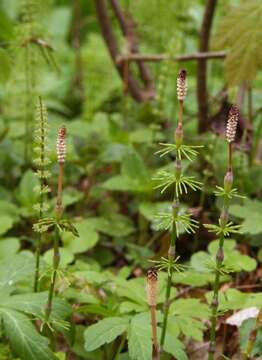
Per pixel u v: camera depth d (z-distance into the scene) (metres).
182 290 3.32
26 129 4.39
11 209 3.92
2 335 2.68
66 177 4.20
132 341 2.45
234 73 3.55
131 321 2.53
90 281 2.98
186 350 3.04
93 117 5.37
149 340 2.45
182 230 2.67
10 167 4.50
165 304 2.42
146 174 3.90
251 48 3.51
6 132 4.48
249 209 3.59
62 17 7.39
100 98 5.71
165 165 4.47
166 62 4.41
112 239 4.05
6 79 3.70
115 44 4.87
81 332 2.95
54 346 2.69
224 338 2.96
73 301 3.11
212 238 3.93
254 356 2.82
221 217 2.29
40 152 2.53
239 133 3.96
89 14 7.38
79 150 4.57
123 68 4.82
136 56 4.64
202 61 4.29
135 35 5.21
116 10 4.92
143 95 5.00
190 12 5.77
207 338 3.08
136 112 5.01
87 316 3.13
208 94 4.78
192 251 3.97
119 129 4.67
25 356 2.38
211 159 3.90
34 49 4.30
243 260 3.14
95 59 5.68
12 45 4.16
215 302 2.40
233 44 3.56
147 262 3.66
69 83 6.26
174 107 4.86
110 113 5.85
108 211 4.18
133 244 3.96
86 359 2.88
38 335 2.42
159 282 2.98
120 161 4.30
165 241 3.50
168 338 2.54
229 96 3.97
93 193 4.27
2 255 3.32
